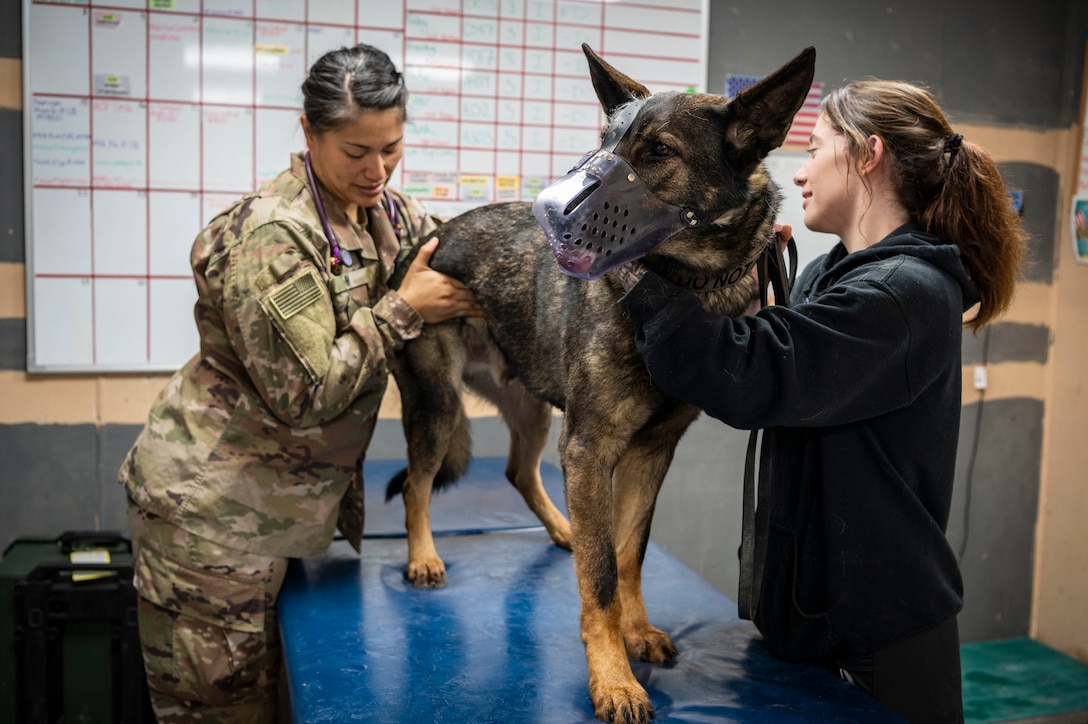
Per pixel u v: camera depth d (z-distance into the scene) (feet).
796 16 12.19
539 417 8.00
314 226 6.56
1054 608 13.89
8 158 9.80
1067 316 13.56
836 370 4.57
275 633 7.14
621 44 11.48
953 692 5.36
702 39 11.71
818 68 12.37
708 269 5.09
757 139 4.83
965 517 13.78
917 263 4.90
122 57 9.89
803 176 5.84
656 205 4.63
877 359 4.62
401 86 6.44
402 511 9.13
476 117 11.16
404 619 6.25
